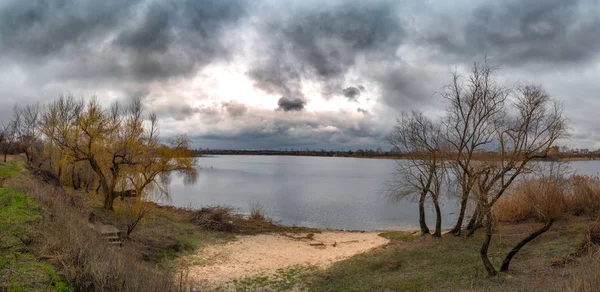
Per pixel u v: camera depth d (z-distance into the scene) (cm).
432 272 1823
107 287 1041
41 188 2094
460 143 2372
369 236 3175
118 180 3058
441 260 2050
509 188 2667
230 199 5622
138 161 3036
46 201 1856
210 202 5219
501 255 1923
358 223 3950
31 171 2888
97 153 3012
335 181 9150
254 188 7319
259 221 3666
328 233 3338
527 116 2006
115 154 2973
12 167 2856
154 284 1134
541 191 2412
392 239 2934
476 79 2344
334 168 17425
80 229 1535
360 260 2289
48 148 3491
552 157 2220
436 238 2641
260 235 3144
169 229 2847
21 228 1397
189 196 5931
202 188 7244
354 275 1983
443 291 1490
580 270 1260
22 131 4022
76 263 1166
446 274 1742
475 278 1598
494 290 1366
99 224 2241
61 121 3008
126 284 1078
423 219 2898
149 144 3117
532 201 2452
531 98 2003
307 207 4972
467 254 2073
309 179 9856
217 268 2147
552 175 2295
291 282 1914
